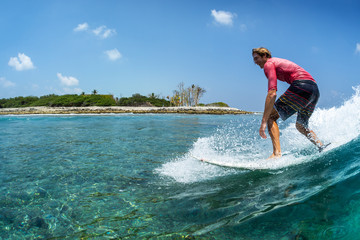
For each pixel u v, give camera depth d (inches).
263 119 125.4
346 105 135.1
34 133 298.2
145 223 66.6
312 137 124.6
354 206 55.4
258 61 135.7
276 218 59.3
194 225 63.2
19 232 63.8
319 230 51.1
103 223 67.5
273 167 106.4
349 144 106.3
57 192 92.5
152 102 3149.6
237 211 67.4
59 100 2906.0
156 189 94.0
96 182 104.2
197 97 2960.1
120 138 243.4
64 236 61.3
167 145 196.4
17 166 131.3
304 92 119.3
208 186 93.1
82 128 368.8
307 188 73.2
